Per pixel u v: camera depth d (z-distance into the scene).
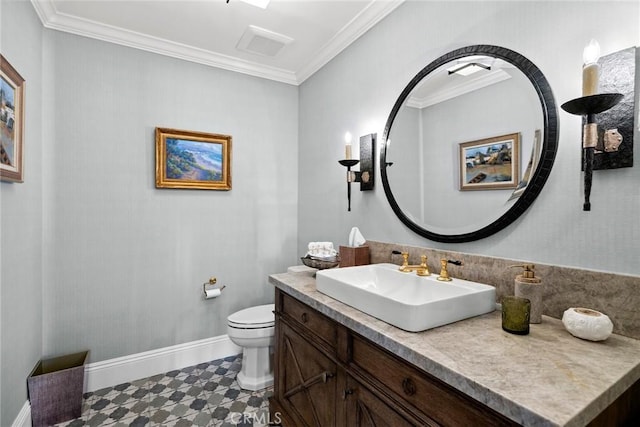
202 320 2.50
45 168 1.96
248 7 1.92
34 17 1.80
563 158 1.08
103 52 2.14
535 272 1.14
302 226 2.84
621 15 0.94
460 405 0.75
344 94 2.25
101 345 2.14
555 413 0.57
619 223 0.95
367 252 1.88
